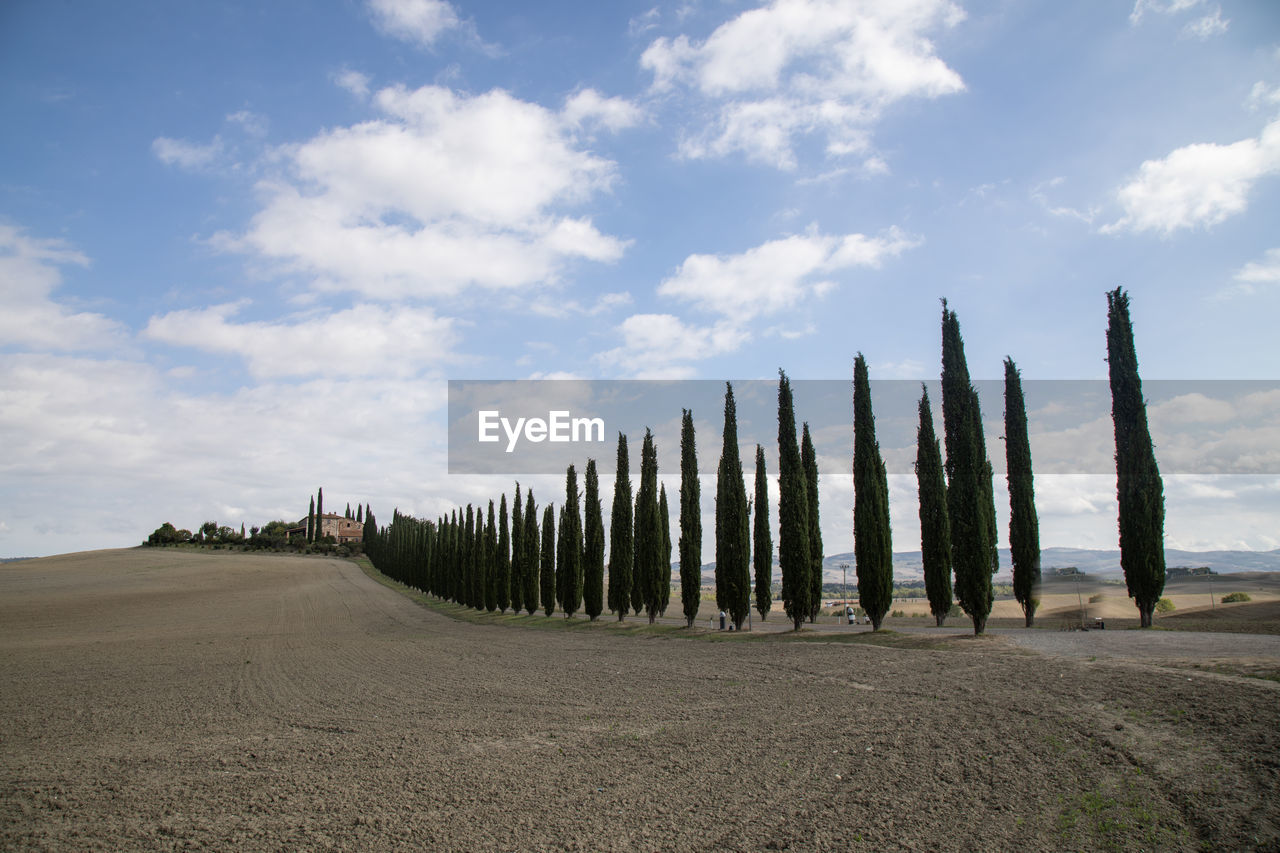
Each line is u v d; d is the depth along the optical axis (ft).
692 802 33.88
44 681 89.25
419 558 326.65
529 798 35.53
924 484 104.53
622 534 157.48
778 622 150.41
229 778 41.32
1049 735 39.27
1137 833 27.17
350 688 75.10
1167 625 88.28
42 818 34.91
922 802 31.96
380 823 32.71
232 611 228.02
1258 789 28.71
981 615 88.58
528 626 161.07
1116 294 98.07
